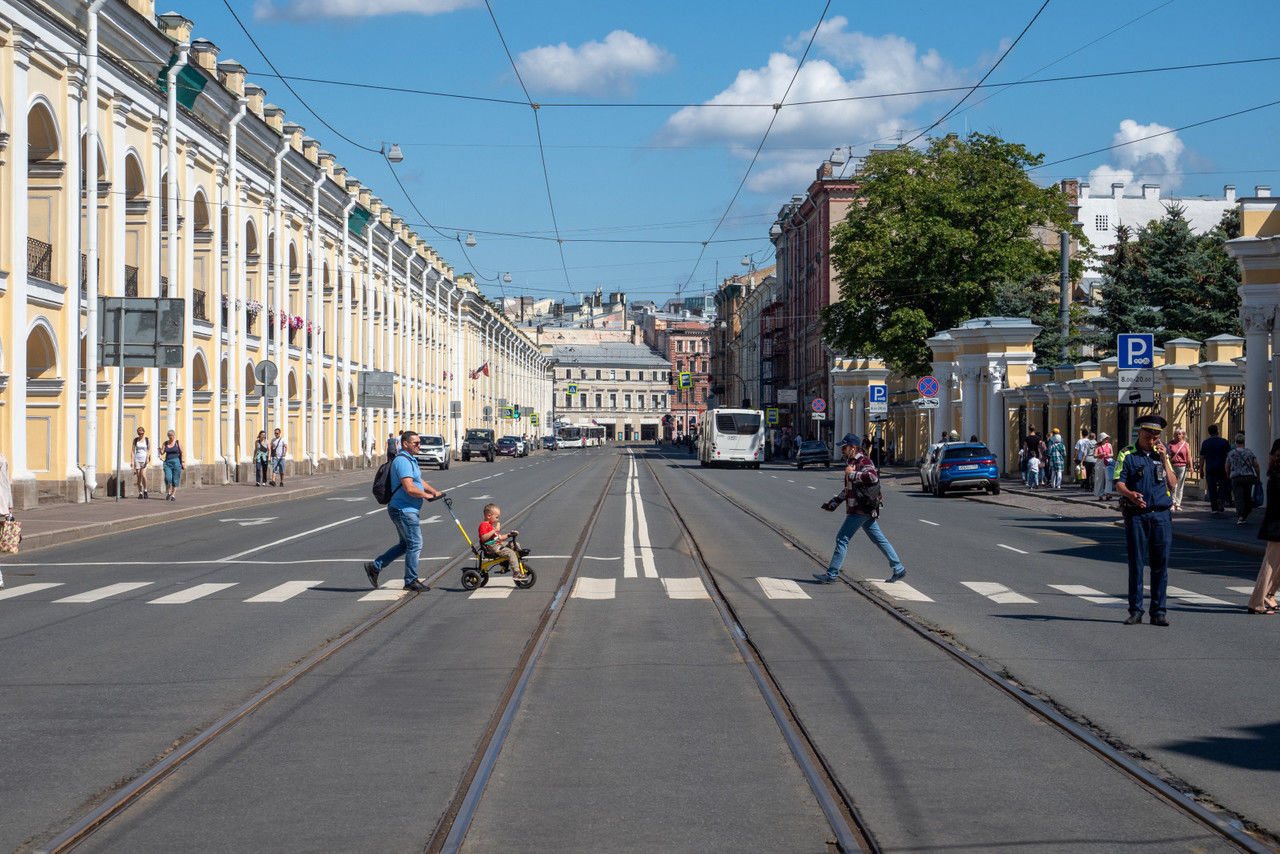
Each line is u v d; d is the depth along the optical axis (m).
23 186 27.45
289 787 6.44
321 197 53.44
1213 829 5.74
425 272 77.62
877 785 6.45
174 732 7.66
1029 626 11.88
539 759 6.99
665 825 5.78
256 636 11.32
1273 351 27.58
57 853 5.42
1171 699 8.53
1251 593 14.36
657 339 185.62
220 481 40.31
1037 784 6.48
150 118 34.19
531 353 144.12
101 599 13.95
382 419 66.62
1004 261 53.44
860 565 17.39
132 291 34.22
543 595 14.23
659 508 30.16
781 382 112.12
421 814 5.96
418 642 11.02
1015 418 46.91
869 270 53.94
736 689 8.95
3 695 8.74
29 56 27.59
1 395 27.03
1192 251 52.84
